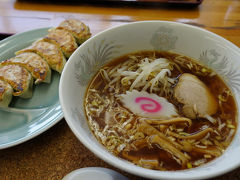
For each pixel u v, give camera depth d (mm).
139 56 258
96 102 217
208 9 379
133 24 240
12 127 252
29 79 287
